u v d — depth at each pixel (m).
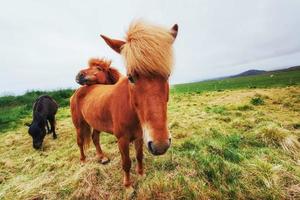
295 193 3.09
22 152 6.17
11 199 3.71
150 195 3.26
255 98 7.98
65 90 15.69
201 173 3.50
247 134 4.80
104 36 2.73
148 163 4.06
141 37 2.35
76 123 4.66
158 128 2.28
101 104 3.60
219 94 10.93
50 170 4.53
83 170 3.91
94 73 4.39
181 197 3.18
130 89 2.70
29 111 11.97
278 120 5.60
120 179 3.73
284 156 3.98
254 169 3.50
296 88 10.06
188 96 11.41
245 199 3.12
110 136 5.87
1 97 16.22
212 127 5.39
